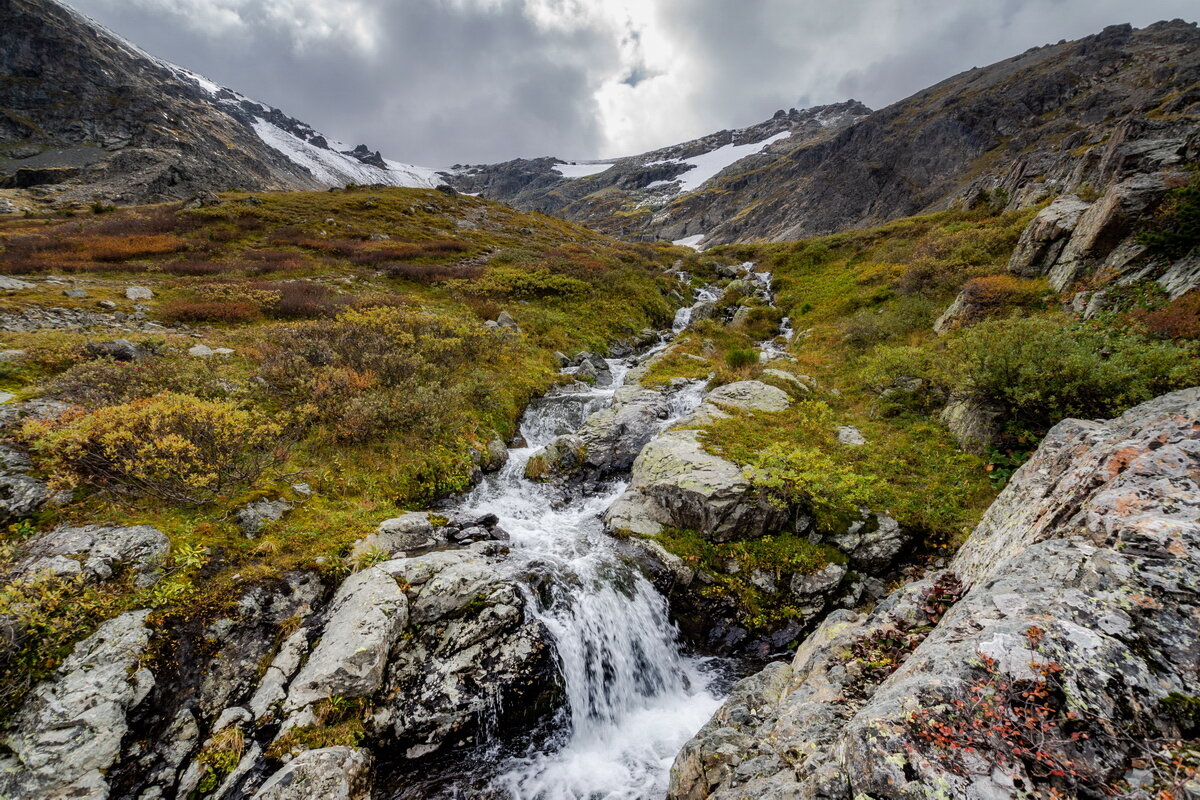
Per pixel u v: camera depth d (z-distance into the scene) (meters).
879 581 10.06
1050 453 7.57
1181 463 5.01
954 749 3.38
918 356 15.62
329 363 15.36
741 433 13.84
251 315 20.95
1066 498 5.84
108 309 18.95
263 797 5.70
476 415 16.11
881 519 10.89
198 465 8.96
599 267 37.59
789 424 14.62
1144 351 10.30
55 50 124.62
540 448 16.50
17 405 9.69
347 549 9.16
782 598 9.95
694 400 17.86
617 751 8.10
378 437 13.13
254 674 6.99
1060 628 3.87
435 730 7.12
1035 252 19.41
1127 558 4.21
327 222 48.50
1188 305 11.80
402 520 10.34
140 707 6.10
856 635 6.72
